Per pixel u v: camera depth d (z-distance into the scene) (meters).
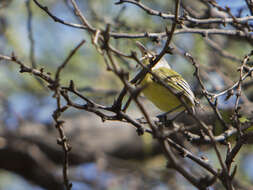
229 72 11.45
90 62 12.34
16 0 11.74
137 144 14.13
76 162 13.59
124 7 9.63
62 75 11.90
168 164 5.12
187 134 6.66
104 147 13.92
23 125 13.33
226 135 6.77
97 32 5.14
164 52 5.75
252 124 6.82
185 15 7.86
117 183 11.62
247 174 11.88
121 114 6.17
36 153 13.09
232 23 8.50
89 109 5.86
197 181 4.89
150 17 10.96
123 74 4.73
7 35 11.56
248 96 12.04
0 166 13.42
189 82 11.75
